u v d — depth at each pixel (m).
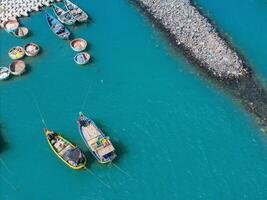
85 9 77.50
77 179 56.00
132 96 65.00
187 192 55.06
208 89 65.75
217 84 66.25
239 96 64.75
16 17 74.31
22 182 55.75
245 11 77.69
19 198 54.41
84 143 58.78
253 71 67.94
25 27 72.69
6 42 71.25
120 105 63.81
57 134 58.22
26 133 60.31
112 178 56.09
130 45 71.94
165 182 55.84
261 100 64.25
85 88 65.94
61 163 57.06
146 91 65.62
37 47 69.44
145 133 60.53
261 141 59.91
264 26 75.06
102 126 61.22
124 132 60.62
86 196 54.78
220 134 60.59
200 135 60.47
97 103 64.00
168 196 54.75
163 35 72.94
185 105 63.88
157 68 68.69
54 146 57.19
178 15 74.38
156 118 62.28
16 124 61.34
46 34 72.44
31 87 65.81
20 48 68.88
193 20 73.56
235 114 62.75
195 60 68.88
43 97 64.62
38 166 57.06
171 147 59.12
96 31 73.94
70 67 68.44
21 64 67.06
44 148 58.56
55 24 72.19
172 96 65.06
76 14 73.81
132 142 59.56
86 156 57.44
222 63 67.88
